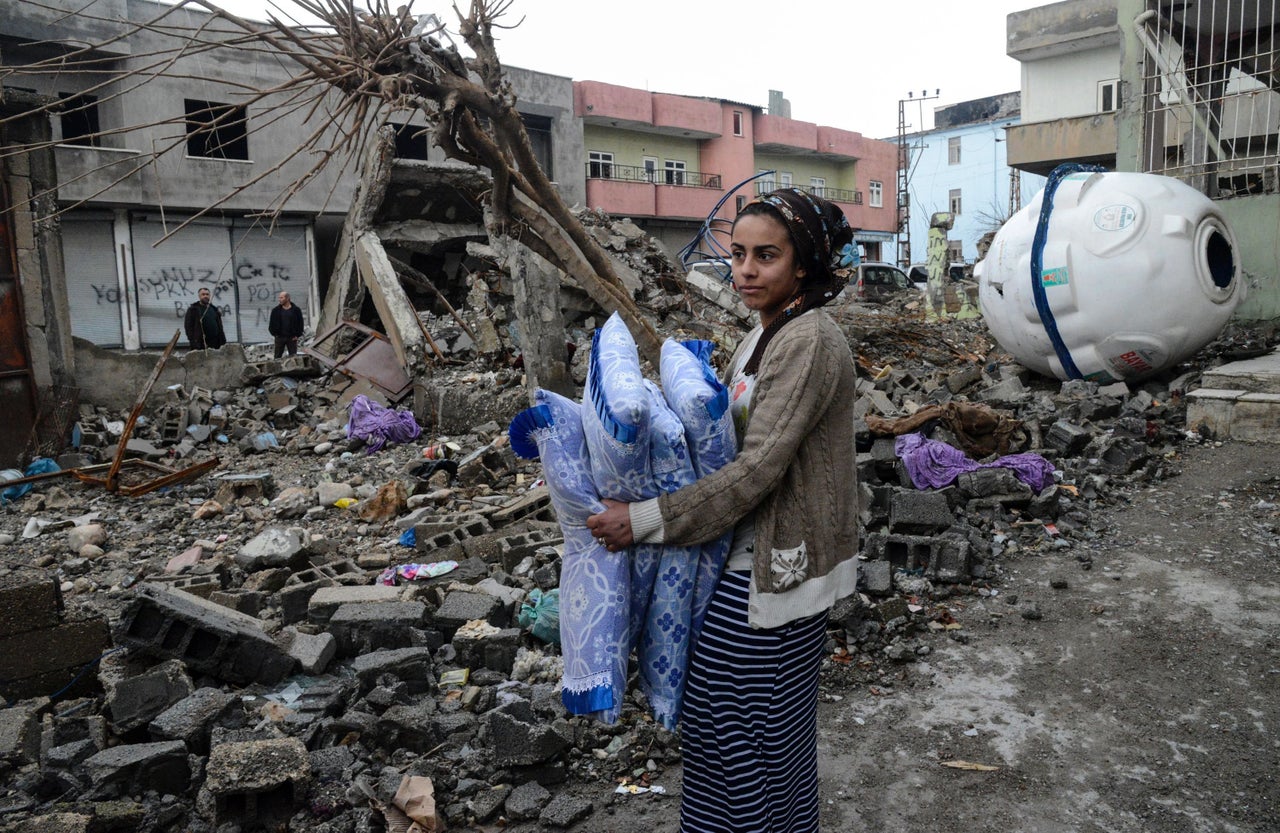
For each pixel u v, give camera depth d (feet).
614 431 5.40
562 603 5.91
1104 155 71.67
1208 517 16.47
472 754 9.95
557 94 100.17
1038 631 12.75
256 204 74.23
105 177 66.59
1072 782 9.32
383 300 38.29
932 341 36.19
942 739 10.30
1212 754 9.60
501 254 34.96
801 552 5.57
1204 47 32.65
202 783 9.45
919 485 17.58
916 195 151.84
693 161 119.55
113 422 34.68
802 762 6.06
